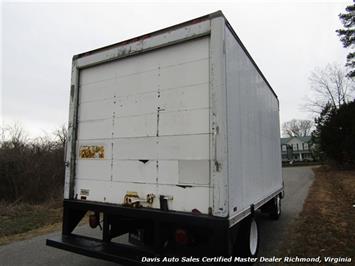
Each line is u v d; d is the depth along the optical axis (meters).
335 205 9.37
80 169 4.00
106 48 3.85
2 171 10.28
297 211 8.52
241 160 3.42
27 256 4.52
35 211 8.66
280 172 7.61
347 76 25.73
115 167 3.63
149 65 3.47
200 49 3.09
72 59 4.22
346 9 25.33
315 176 23.73
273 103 6.61
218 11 2.97
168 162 3.18
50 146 12.71
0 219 7.56
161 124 3.29
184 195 3.01
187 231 2.94
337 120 26.34
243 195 3.41
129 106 3.60
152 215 3.15
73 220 3.99
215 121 2.87
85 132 4.02
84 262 4.21
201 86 3.04
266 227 6.38
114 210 3.47
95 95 3.98
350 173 22.05
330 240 5.15
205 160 2.91
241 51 3.67
